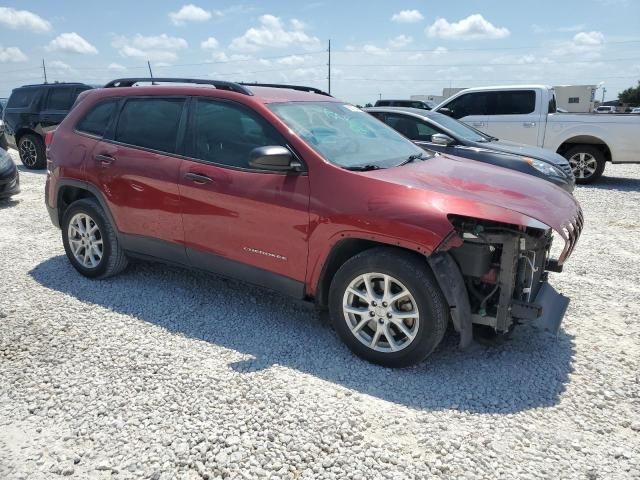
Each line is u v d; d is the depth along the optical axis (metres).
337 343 3.69
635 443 2.66
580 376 3.29
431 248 3.01
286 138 3.60
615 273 5.21
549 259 3.88
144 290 4.58
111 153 4.43
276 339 3.74
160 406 2.93
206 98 4.04
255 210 3.63
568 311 4.27
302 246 3.49
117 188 4.38
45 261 5.35
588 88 29.08
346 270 3.36
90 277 4.80
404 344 3.26
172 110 4.20
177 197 4.02
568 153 10.64
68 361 3.40
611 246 6.20
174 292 4.55
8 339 3.68
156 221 4.20
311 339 3.74
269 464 2.49
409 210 3.12
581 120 10.25
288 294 3.69
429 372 3.32
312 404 2.95
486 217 3.00
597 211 8.16
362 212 3.23
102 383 3.16
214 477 2.42
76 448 2.61
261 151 3.38
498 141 8.55
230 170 3.78
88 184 4.58
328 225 3.35
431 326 3.14
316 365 3.39
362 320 3.38
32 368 3.32
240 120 3.83
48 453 2.58
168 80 4.41
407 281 3.13
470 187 3.42
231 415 2.85
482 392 3.10
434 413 2.89
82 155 4.64
